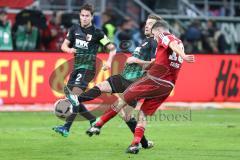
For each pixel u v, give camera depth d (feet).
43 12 205.05
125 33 180.34
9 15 204.74
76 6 214.90
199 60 177.47
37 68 163.32
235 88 181.16
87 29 109.91
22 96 162.61
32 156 93.15
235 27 228.43
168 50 91.15
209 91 178.81
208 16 235.40
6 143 105.60
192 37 203.31
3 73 160.97
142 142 99.50
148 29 98.32
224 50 209.67
